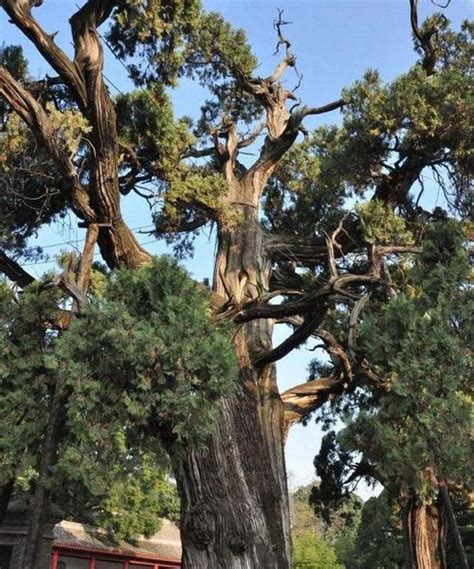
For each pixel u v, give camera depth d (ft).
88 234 35.96
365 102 45.44
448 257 27.30
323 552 136.56
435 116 43.75
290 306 36.55
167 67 46.73
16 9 36.29
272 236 53.11
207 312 28.19
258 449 40.55
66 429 28.19
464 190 48.19
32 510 27.37
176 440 26.16
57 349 24.63
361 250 51.72
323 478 65.10
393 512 68.74
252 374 42.60
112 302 25.16
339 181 49.93
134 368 24.52
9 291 32.27
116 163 39.40
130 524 97.66
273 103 56.49
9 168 41.63
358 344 29.40
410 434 22.43
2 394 29.35
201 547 37.91
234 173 54.65
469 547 84.43
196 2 43.86
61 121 36.35
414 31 48.80
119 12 42.55
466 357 23.36
